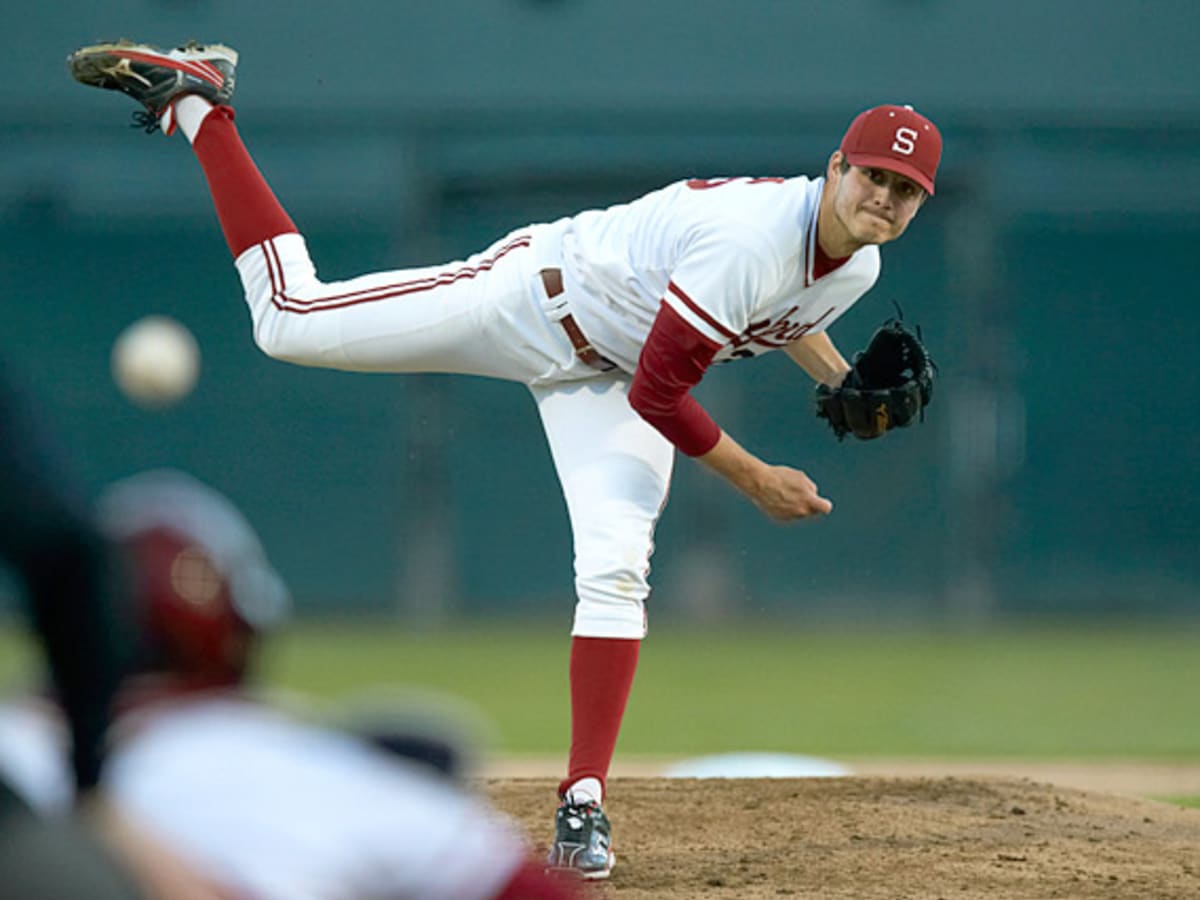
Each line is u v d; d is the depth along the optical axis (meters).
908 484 62.50
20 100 64.69
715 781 21.12
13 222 65.50
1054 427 65.62
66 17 66.62
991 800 19.89
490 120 63.81
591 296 16.36
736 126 64.00
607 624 16.36
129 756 6.00
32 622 5.80
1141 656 52.44
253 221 18.06
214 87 18.45
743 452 16.23
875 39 67.31
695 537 62.16
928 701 41.69
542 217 63.75
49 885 5.53
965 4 67.25
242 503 65.62
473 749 6.69
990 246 62.97
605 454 16.69
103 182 65.56
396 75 67.25
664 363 15.48
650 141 64.94
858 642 57.03
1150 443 65.75
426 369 17.84
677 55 67.19
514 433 64.38
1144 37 67.19
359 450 65.75
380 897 6.07
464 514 64.38
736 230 15.34
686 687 44.81
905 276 63.09
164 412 65.50
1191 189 66.06
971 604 62.28
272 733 6.22
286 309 17.81
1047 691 43.75
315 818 6.02
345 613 65.31
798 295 16.03
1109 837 17.86
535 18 67.38
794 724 37.44
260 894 5.85
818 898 14.76
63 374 65.50
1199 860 16.73
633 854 16.88
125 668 5.81
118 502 6.14
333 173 66.25
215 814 5.95
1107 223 66.19
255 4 67.19
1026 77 67.25
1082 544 65.31
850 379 17.88
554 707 39.50
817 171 64.44
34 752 6.37
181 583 5.94
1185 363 65.94
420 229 63.72
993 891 15.09
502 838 6.41
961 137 63.50
